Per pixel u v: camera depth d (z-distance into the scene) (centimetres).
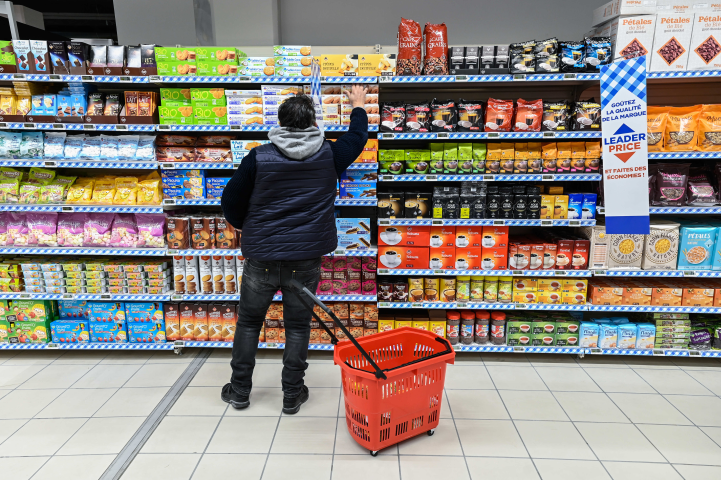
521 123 279
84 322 304
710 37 261
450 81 271
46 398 255
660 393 261
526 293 298
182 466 199
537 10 336
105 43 331
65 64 273
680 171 279
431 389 212
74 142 289
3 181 292
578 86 308
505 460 203
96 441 216
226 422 232
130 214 304
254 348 239
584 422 231
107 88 310
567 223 282
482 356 311
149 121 280
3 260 310
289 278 221
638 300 290
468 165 285
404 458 204
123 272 298
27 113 283
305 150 207
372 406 194
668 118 275
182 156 288
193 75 274
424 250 293
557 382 274
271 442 215
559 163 282
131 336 305
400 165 286
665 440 217
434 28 271
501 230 290
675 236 283
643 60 252
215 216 293
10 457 204
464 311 312
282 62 272
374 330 300
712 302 285
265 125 278
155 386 269
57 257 321
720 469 197
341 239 288
